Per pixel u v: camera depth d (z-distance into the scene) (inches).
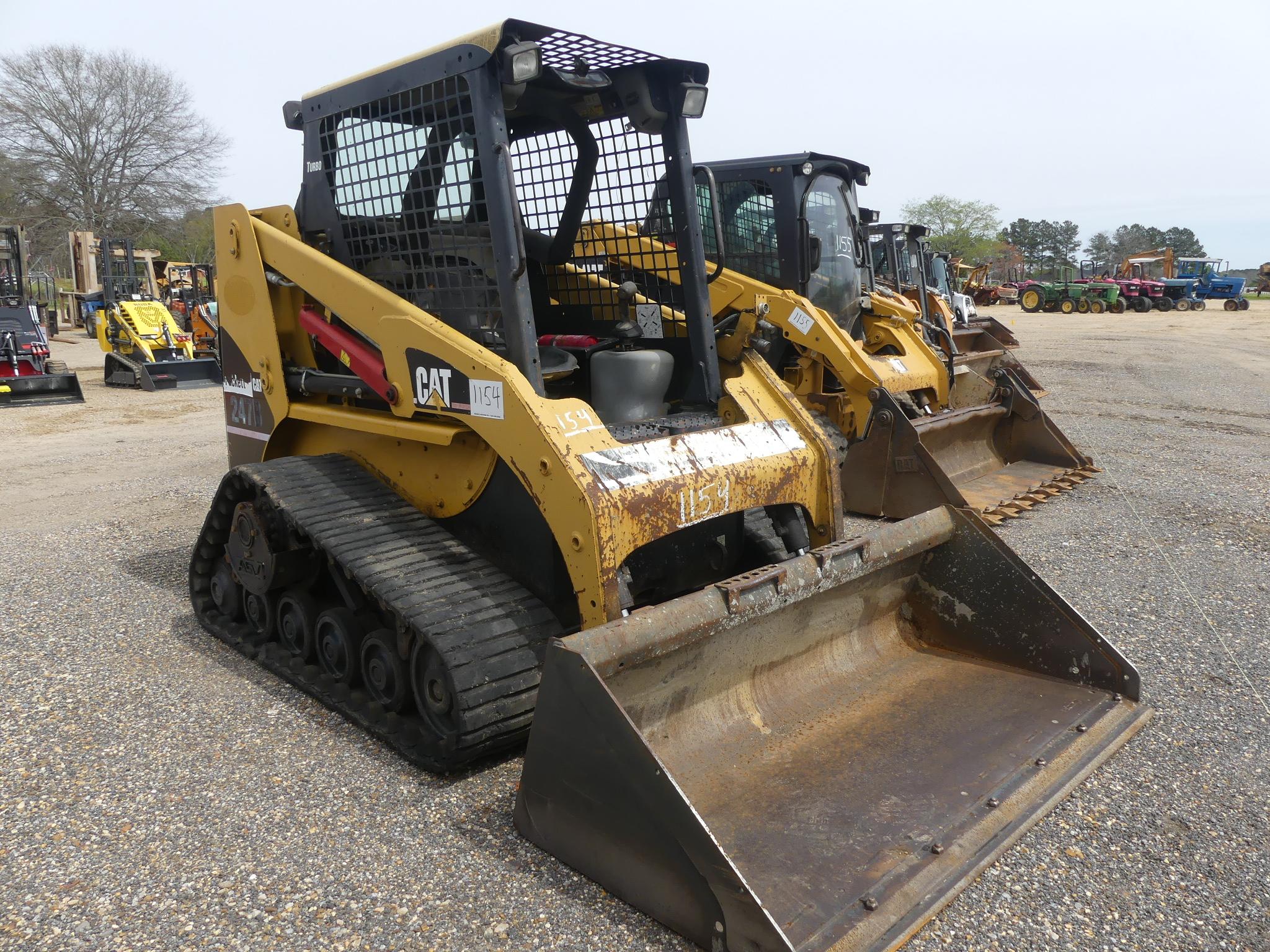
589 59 137.6
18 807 116.0
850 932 86.4
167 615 183.6
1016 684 134.7
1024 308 1423.5
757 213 285.3
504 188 124.5
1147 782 119.2
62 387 524.4
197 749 130.4
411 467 152.3
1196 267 1480.1
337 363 165.9
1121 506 261.9
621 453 122.0
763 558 157.2
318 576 156.1
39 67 1421.0
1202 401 478.6
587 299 167.5
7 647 166.7
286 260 161.3
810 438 150.5
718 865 85.4
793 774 113.0
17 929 93.7
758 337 176.4
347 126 151.5
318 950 90.6
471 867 103.5
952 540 142.7
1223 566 208.8
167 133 1505.9
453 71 127.8
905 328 327.0
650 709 110.5
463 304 136.5
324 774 123.8
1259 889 99.0
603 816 97.6
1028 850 105.2
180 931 93.4
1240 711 139.2
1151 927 93.4
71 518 259.3
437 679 121.6
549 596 132.3
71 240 1201.4
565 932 92.9
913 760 115.5
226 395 187.5
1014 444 304.7
